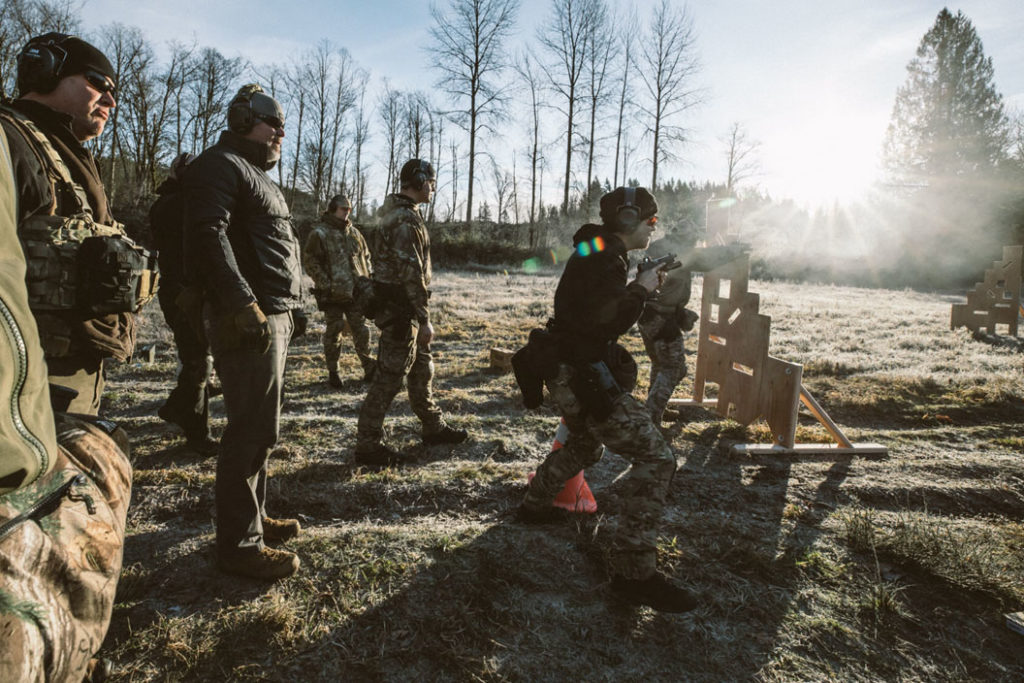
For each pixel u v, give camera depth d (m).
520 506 3.25
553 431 4.91
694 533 3.19
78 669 1.14
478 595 2.50
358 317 6.32
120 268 1.82
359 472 3.82
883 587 2.72
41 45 1.81
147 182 38.47
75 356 1.86
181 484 3.54
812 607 2.62
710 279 5.66
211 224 2.16
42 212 1.72
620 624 2.43
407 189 3.82
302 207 42.03
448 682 2.06
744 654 2.31
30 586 1.02
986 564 2.94
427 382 4.32
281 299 2.43
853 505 3.77
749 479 4.12
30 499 1.10
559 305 2.58
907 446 4.99
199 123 39.81
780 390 4.64
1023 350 9.72
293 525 2.86
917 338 10.27
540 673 2.13
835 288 24.11
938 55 43.06
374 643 2.21
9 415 0.90
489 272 26.86
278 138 2.45
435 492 3.59
